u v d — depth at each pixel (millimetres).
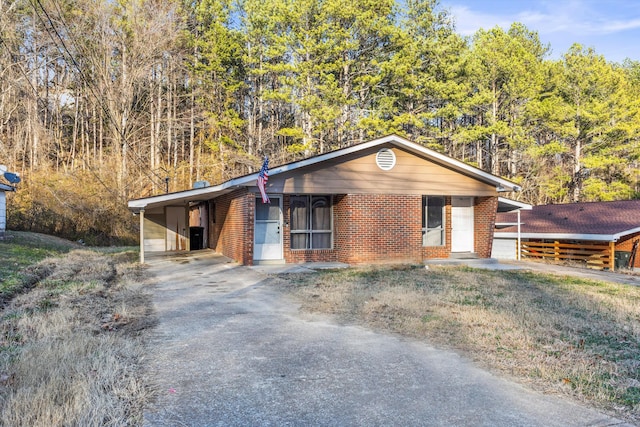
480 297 8844
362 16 28766
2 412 3369
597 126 31609
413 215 14992
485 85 32938
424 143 32531
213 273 12539
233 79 33844
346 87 30922
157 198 14328
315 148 31938
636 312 7781
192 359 5031
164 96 35781
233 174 33812
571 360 5062
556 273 13648
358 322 6801
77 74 32750
